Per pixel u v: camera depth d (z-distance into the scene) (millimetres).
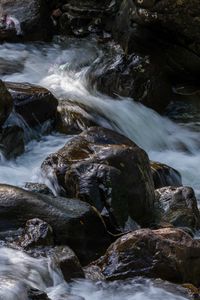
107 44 14797
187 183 10883
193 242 7047
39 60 14070
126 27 14141
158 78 13391
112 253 6898
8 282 5969
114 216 7840
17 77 13242
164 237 7047
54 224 7215
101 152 8336
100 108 12148
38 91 10461
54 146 10234
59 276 6500
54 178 8328
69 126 10773
